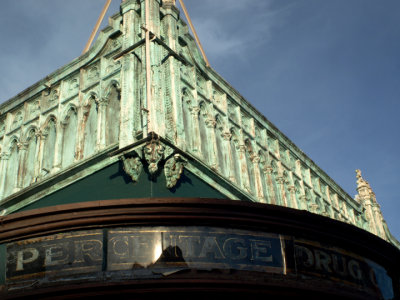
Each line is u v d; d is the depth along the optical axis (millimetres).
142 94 15289
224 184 16156
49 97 17969
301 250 13109
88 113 16641
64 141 16734
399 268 15172
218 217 12547
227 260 12250
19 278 12102
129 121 14859
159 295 11773
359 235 13977
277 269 12578
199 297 11977
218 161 16703
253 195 17562
